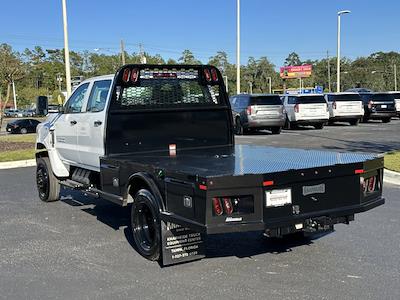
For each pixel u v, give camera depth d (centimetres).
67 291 462
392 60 12838
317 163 512
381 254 553
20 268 530
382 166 552
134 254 570
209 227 438
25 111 8088
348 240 611
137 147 654
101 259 555
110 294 452
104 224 719
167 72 672
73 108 774
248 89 13162
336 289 450
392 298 428
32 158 1460
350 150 1464
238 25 2888
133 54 11000
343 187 507
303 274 493
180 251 516
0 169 1333
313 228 480
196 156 609
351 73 12325
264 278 484
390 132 2134
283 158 570
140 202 543
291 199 471
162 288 463
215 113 712
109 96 634
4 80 2430
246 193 447
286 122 2439
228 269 512
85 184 742
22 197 931
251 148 703
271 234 465
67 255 573
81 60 12000
